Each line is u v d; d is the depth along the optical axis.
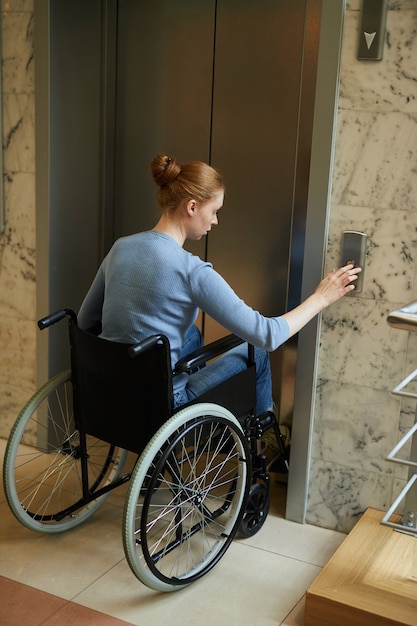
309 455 2.84
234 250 3.29
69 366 3.46
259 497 2.79
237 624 2.31
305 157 3.04
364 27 2.44
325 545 2.76
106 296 2.47
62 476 3.19
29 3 3.05
